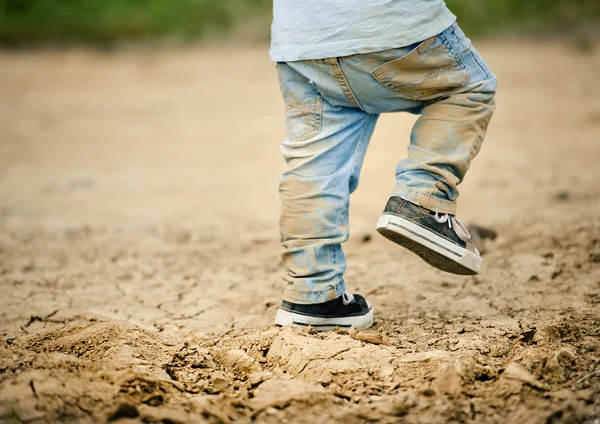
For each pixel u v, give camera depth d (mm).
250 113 14641
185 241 6777
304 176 3793
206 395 3336
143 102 16016
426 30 3551
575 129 11680
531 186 8211
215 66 20109
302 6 3650
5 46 22781
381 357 3566
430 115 3740
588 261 5289
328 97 3734
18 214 8016
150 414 3027
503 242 6016
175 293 5281
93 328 4031
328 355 3578
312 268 3887
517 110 13430
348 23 3566
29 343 4023
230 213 7891
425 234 3695
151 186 9445
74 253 6387
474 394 3178
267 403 3146
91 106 15742
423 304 4766
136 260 6172
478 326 4242
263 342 3871
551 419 2961
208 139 12555
